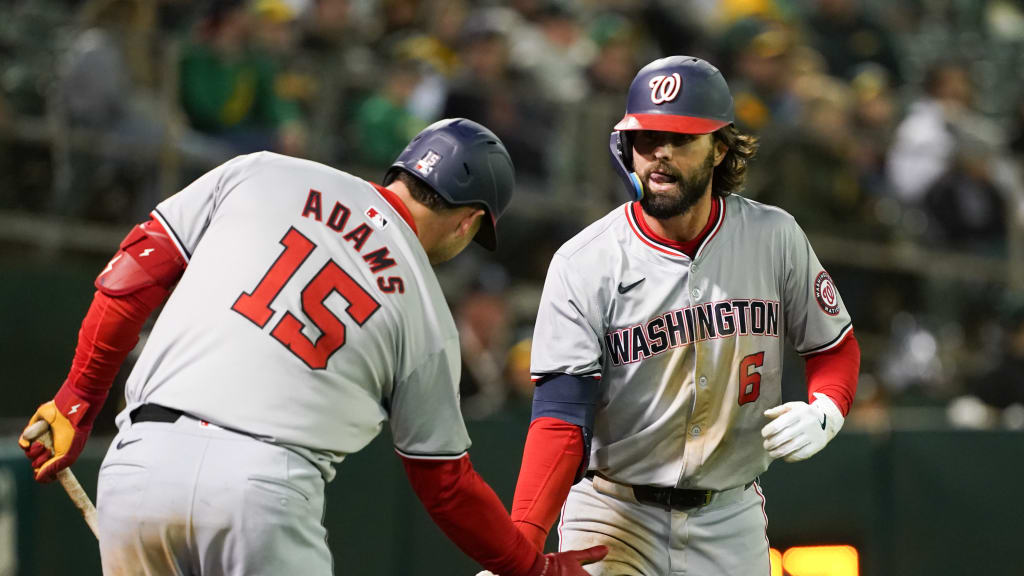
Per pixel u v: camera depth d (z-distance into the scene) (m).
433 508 10.52
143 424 9.91
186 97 23.16
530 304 25.91
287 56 24.12
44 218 22.67
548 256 26.47
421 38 28.44
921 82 37.66
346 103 24.89
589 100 26.84
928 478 22.12
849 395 12.02
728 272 11.84
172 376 9.91
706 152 11.32
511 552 10.66
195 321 9.96
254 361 9.80
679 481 12.05
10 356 21.52
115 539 9.95
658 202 11.36
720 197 12.07
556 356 11.77
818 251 28.47
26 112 22.84
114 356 10.56
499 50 27.86
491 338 23.75
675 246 11.80
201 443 9.70
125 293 10.32
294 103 24.28
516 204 25.81
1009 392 26.31
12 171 22.53
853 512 21.56
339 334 9.97
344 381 9.99
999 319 28.38
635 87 11.41
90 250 22.77
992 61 41.56
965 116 34.50
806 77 31.48
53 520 16.58
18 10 23.72
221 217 10.29
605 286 11.80
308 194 10.33
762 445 12.23
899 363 29.22
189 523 9.66
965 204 30.86
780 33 32.91
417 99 26.05
